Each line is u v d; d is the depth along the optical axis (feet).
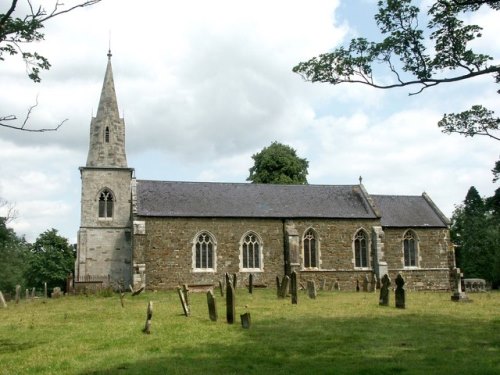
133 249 127.03
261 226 136.98
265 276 134.82
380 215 144.66
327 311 66.80
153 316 62.49
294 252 134.92
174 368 33.73
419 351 39.11
